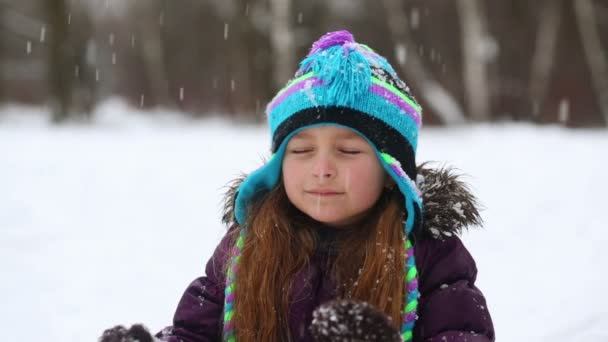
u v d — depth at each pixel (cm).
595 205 519
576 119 2019
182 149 1016
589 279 325
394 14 2062
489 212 501
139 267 371
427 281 172
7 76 2489
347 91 161
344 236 175
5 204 551
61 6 1877
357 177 162
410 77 2038
